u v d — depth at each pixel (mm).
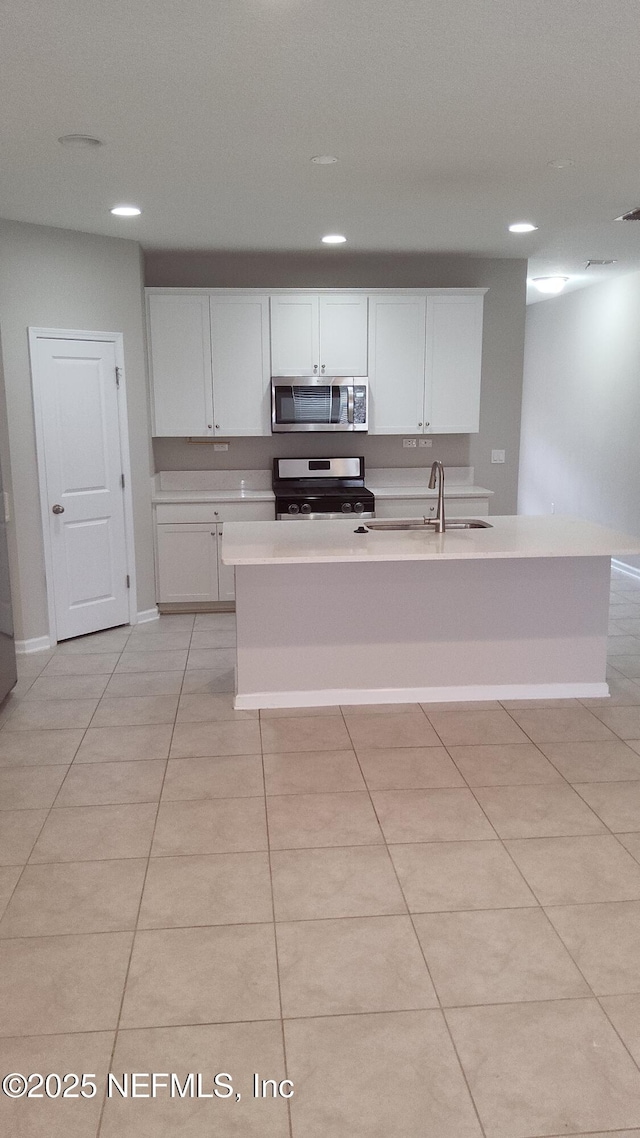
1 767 3473
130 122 3025
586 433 7520
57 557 5109
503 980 2203
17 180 3795
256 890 2596
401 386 5895
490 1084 1878
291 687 4098
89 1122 1805
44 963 2277
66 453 5051
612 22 2252
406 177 3793
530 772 3369
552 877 2652
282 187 3949
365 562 3979
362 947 2332
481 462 6383
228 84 2678
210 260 5836
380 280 5992
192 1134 1770
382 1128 1771
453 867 2707
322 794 3203
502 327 6188
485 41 2375
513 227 4926
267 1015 2088
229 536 3990
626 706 4078
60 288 4883
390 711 4027
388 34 2320
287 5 2143
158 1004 2129
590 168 3664
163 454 6062
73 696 4297
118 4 2127
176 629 5527
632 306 6609
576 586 4098
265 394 5789
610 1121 1785
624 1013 2088
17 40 2338
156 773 3398
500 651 4133
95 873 2695
